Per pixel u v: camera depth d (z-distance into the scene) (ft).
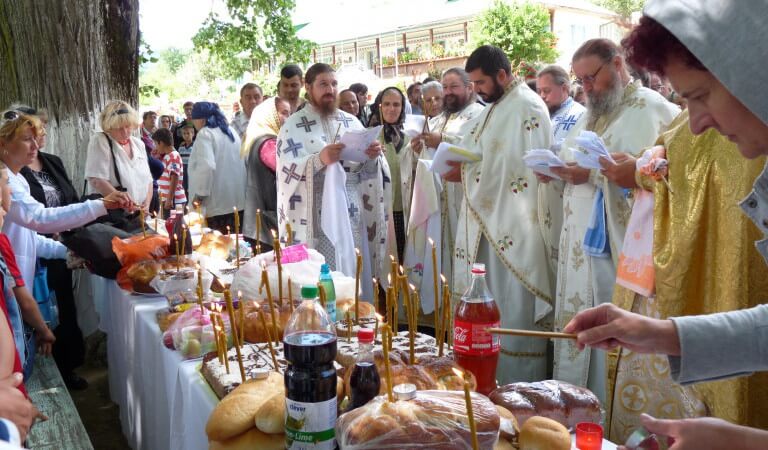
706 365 3.71
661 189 7.39
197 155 18.49
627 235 8.09
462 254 11.94
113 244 9.87
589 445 4.22
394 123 16.05
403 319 14.56
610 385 8.49
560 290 10.05
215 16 32.99
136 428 9.30
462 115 15.28
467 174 11.64
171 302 8.16
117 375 11.04
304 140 13.23
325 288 6.92
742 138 3.05
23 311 8.91
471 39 54.44
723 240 6.66
